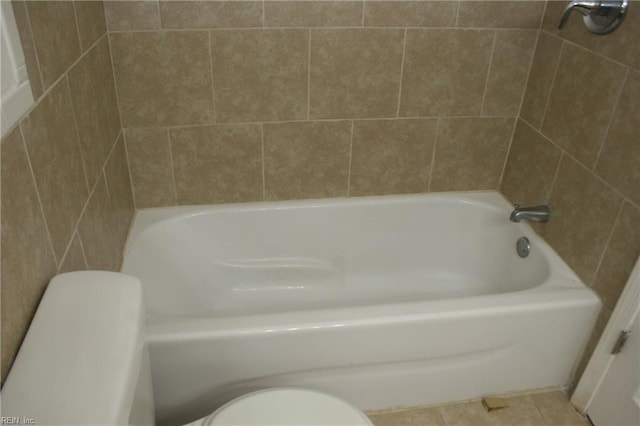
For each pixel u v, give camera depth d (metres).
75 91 1.14
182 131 1.70
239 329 1.26
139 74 1.58
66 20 1.10
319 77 1.67
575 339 1.51
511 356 1.51
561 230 1.63
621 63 1.32
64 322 0.80
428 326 1.35
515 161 1.90
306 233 1.94
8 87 0.76
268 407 1.09
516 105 1.84
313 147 1.81
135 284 0.90
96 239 1.24
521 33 1.70
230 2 1.50
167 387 1.31
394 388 1.50
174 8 1.49
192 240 1.84
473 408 1.58
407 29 1.63
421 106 1.79
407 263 2.05
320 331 1.29
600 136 1.42
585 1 1.31
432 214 1.99
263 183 1.86
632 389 1.33
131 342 0.78
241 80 1.64
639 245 1.29
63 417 0.66
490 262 1.95
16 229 0.77
